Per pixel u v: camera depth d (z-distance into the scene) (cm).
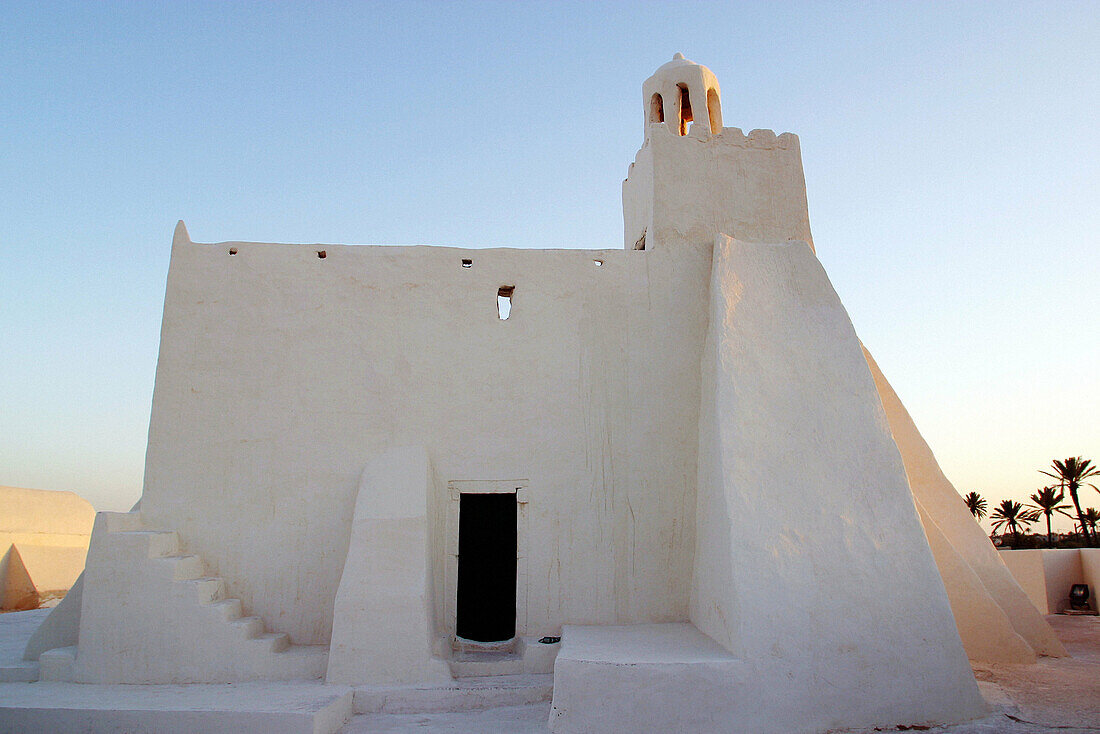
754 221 1044
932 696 659
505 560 960
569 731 621
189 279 927
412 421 913
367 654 747
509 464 909
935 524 939
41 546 1652
